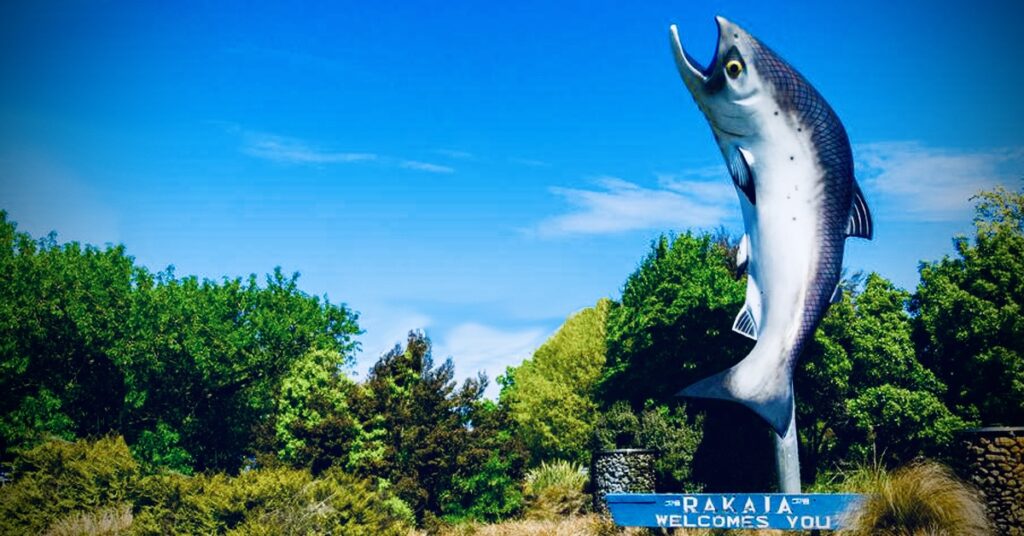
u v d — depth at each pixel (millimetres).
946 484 13320
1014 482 14047
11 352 27656
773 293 14242
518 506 20547
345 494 15484
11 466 18656
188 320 32406
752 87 14031
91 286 29938
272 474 15312
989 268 21688
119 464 17188
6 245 30141
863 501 12992
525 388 35656
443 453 19906
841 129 14297
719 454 21422
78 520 15961
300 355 36344
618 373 26203
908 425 20156
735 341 22312
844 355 20859
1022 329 20266
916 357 22875
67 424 28094
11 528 15961
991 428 14555
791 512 13180
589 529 16609
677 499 13766
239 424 35719
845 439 22000
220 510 14516
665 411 22578
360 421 20766
